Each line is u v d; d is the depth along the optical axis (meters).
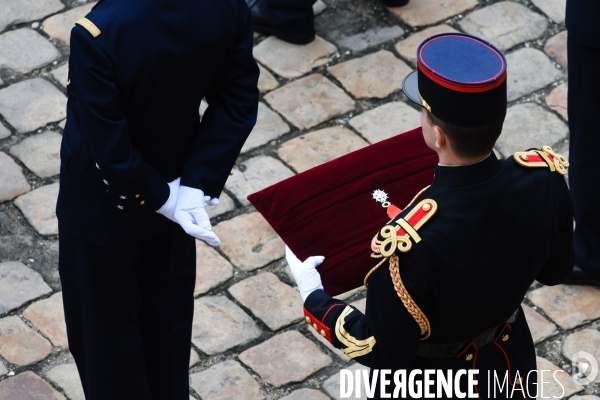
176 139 10.09
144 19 9.18
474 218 8.46
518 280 8.92
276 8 18.39
